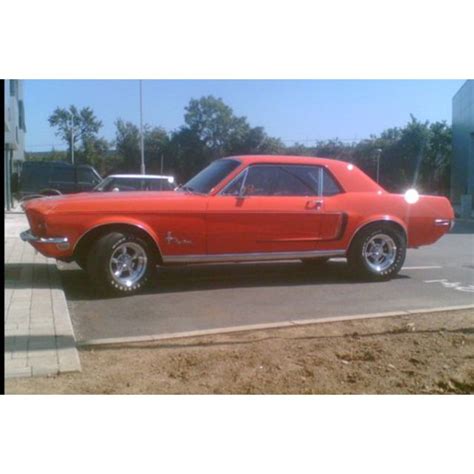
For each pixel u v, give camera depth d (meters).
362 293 7.51
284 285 7.96
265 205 7.64
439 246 14.32
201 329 5.68
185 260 7.40
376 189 8.39
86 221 6.94
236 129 49.41
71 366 4.39
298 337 5.36
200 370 4.50
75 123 52.59
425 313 6.33
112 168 51.97
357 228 8.16
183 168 49.19
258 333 5.48
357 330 5.60
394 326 5.77
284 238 7.80
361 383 4.30
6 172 25.34
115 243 6.99
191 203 7.32
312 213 7.88
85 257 7.41
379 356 4.86
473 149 33.78
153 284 7.88
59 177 23.06
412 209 8.45
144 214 7.11
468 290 7.83
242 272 8.92
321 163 8.14
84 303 6.74
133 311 6.39
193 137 49.03
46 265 8.98
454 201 37.56
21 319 5.62
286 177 7.89
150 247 7.27
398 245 8.42
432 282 8.42
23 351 4.70
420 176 48.19
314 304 6.83
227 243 7.54
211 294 7.31
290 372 4.48
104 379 4.29
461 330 5.65
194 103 49.03
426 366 4.65
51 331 5.24
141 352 4.91
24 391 4.04
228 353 4.89
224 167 7.83
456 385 4.32
